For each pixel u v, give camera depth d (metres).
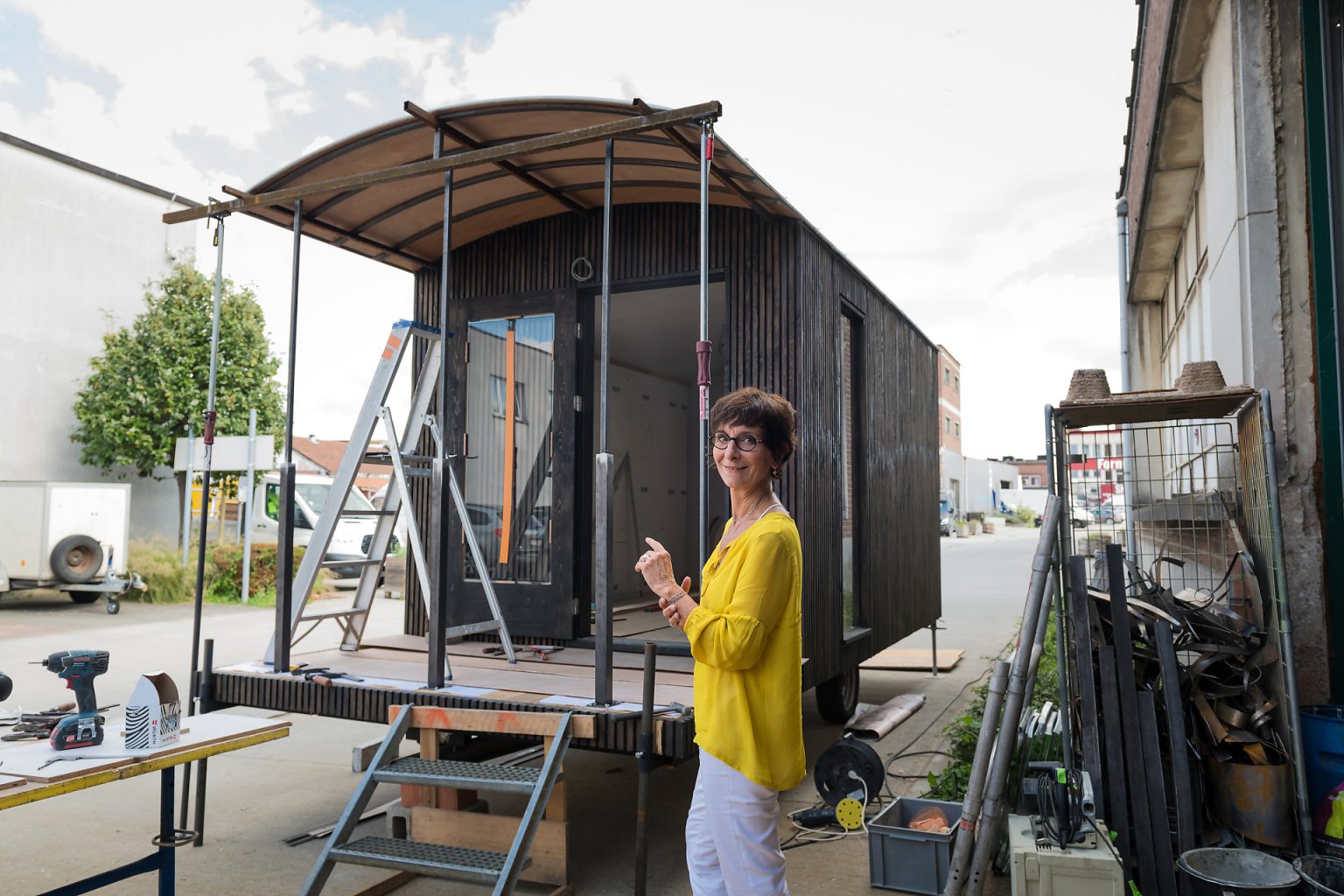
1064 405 4.02
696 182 4.79
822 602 5.14
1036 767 3.51
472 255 5.81
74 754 2.53
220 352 14.46
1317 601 3.85
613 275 5.38
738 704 2.21
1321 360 3.96
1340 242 3.99
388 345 4.69
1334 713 3.59
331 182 4.25
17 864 3.74
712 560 2.42
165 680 2.71
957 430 49.91
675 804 4.66
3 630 10.30
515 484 5.51
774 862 2.21
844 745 4.27
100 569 12.09
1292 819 3.42
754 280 5.06
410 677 4.25
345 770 5.23
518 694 3.86
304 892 3.03
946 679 8.19
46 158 15.12
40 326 15.05
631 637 5.62
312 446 52.06
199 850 3.93
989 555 26.11
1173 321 9.19
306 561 4.54
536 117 4.04
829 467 5.39
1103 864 2.81
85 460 14.70
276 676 4.25
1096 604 3.92
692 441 9.70
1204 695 3.66
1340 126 4.04
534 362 5.54
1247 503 4.04
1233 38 4.28
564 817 3.47
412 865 2.98
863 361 6.38
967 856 3.12
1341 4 4.07
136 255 16.45
